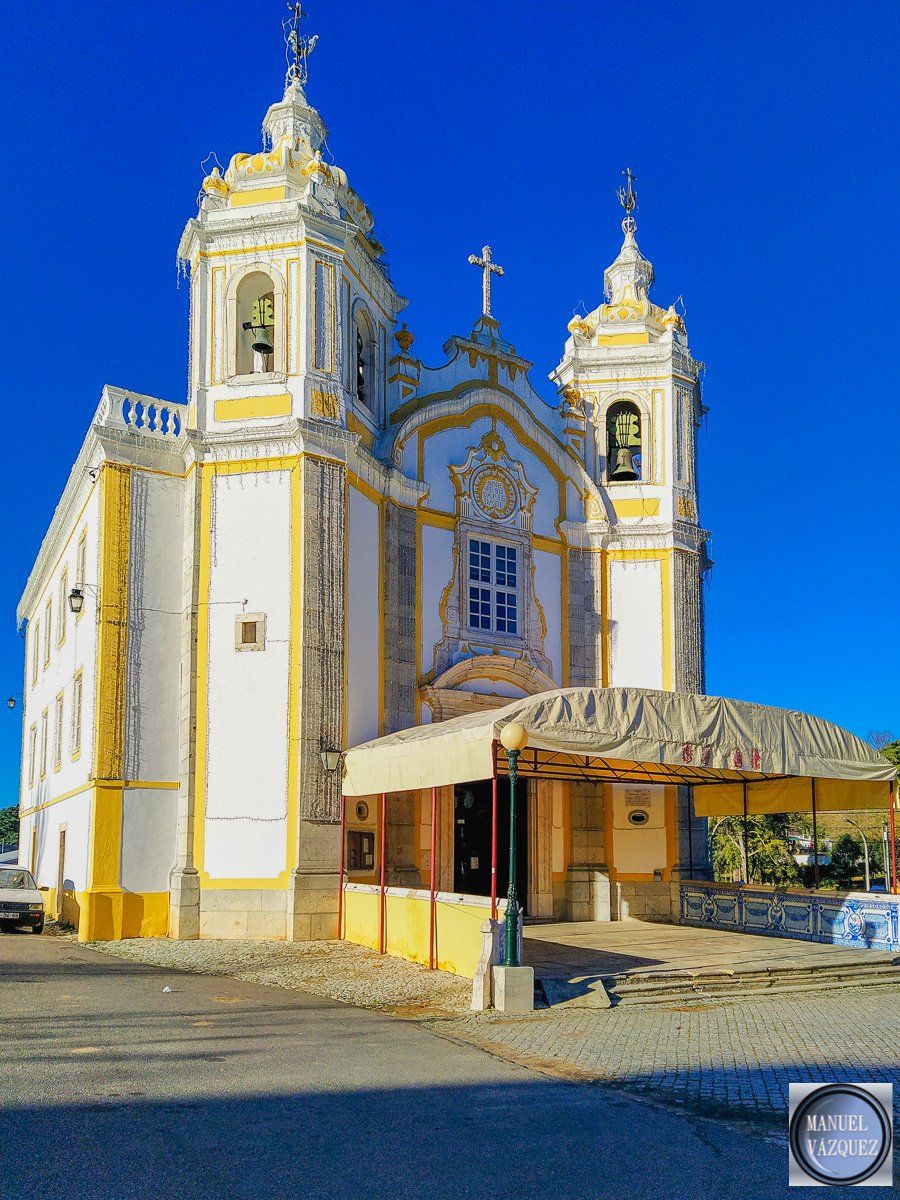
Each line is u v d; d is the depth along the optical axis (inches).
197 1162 256.2
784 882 1994.3
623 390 973.8
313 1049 391.9
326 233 781.9
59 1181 239.0
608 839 882.8
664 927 823.1
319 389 759.1
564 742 582.9
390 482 820.6
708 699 653.3
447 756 588.4
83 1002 466.9
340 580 738.8
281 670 719.7
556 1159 274.4
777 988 578.6
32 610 1334.9
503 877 853.2
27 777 1261.1
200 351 780.0
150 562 759.7
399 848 770.2
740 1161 280.8
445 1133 292.2
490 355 925.8
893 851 733.9
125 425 769.6
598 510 938.1
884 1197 256.4
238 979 563.5
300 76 895.1
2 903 795.4
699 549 967.6
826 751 706.8
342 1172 255.1
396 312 908.0
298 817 692.1
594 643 920.9
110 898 704.4
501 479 896.3
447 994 525.3
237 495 751.1
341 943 673.0
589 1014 497.4
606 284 1046.4
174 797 738.2
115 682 733.3
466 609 852.0
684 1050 420.2
